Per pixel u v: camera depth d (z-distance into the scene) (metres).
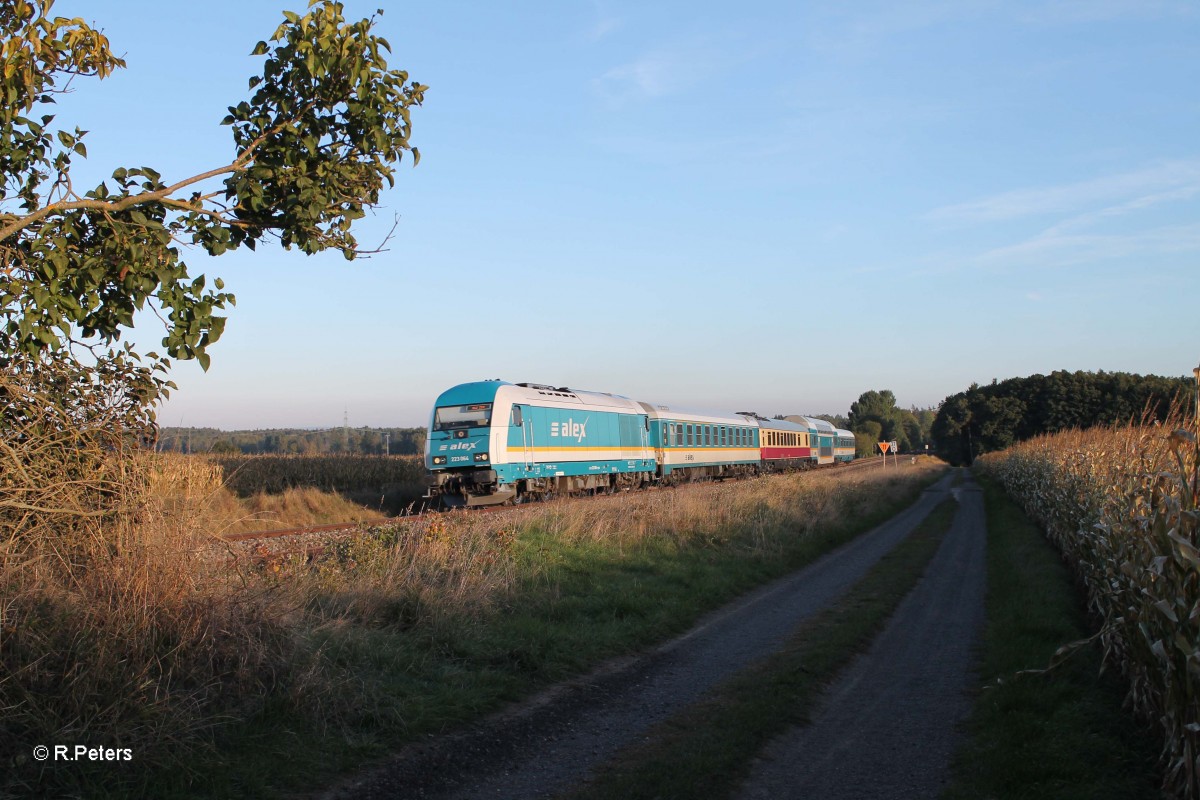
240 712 5.76
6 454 5.95
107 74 6.45
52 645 5.21
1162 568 5.68
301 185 6.34
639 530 16.14
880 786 5.88
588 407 29.61
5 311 5.85
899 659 9.72
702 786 5.68
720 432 43.00
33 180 6.42
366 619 8.16
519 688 7.65
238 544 12.06
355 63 6.24
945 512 31.72
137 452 6.61
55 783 4.60
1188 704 5.32
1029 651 9.09
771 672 8.61
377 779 5.50
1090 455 15.35
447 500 24.47
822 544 19.69
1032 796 5.42
